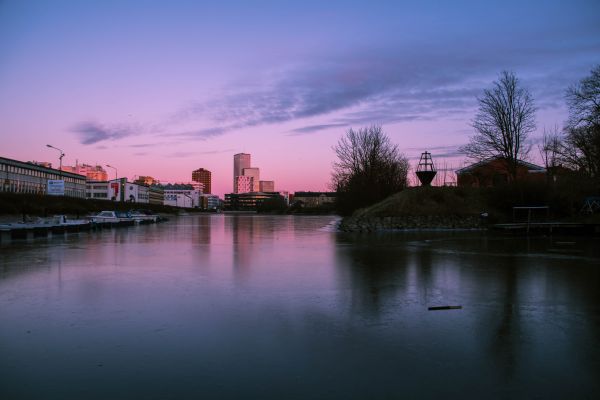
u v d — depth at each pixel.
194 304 8.82
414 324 7.39
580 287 10.70
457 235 30.56
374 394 4.71
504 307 8.63
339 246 22.11
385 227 38.06
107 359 5.72
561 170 43.00
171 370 5.36
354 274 12.76
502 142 45.09
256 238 28.45
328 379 5.10
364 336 6.72
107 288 10.51
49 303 8.89
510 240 25.69
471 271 13.34
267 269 13.78
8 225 28.91
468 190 42.91
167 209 118.44
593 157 38.47
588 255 17.66
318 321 7.56
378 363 5.59
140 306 8.64
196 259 16.48
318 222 64.75
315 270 13.57
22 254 17.89
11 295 9.66
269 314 8.03
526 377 5.16
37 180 92.06
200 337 6.65
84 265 14.62
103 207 74.06
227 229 41.69
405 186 58.84
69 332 6.89
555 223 31.03
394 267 14.22
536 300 9.27
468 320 7.65
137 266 14.42
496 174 49.31
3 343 6.36
